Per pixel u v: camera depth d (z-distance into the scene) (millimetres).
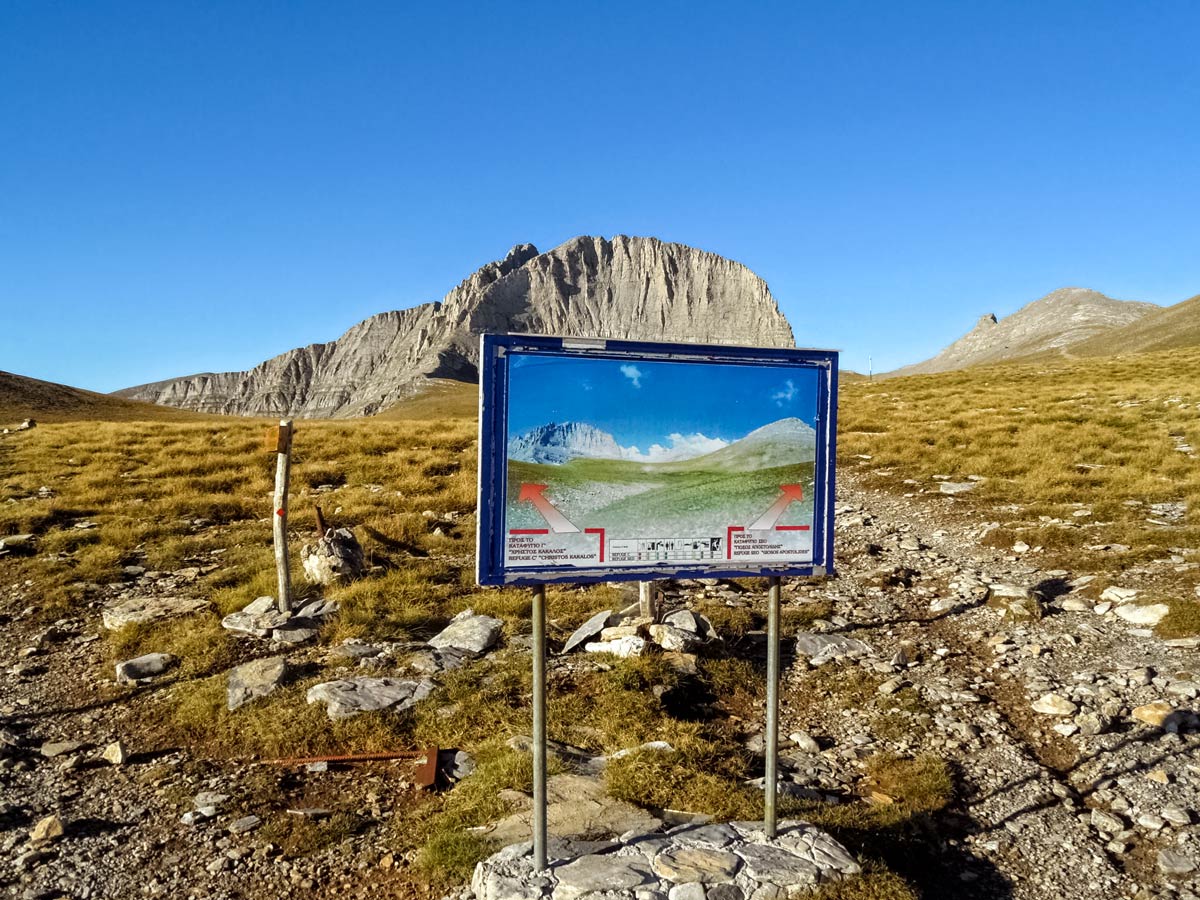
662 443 5227
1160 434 23250
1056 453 21359
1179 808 6379
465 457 24734
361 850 5961
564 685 8766
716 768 6797
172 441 28562
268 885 5613
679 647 9438
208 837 6211
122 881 5707
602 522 5121
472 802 6184
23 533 16344
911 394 44656
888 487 20328
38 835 6195
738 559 5398
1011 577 12750
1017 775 7055
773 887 4828
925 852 5910
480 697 8336
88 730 8383
